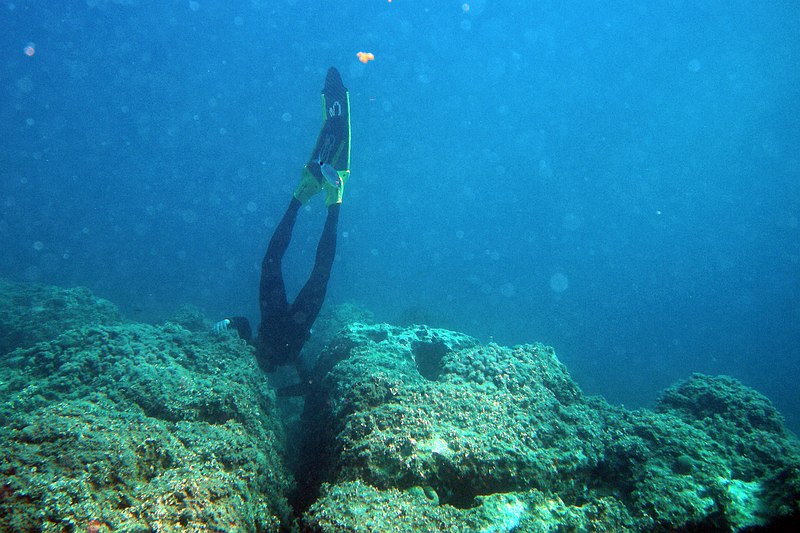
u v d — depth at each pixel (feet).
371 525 7.84
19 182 208.13
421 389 13.21
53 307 26.68
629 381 74.49
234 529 8.13
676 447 11.64
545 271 187.21
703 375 17.29
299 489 13.05
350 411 13.02
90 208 166.09
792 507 9.00
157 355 14.84
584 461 11.35
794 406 78.38
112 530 7.22
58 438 8.55
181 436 10.59
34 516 6.97
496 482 10.05
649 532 9.31
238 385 14.55
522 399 13.02
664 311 166.09
